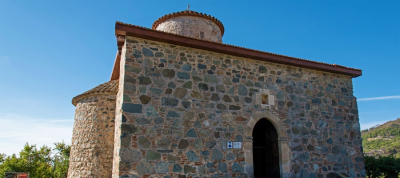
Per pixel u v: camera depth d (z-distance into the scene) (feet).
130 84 22.59
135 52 23.52
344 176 29.17
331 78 32.32
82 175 31.12
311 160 28.35
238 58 27.78
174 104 23.72
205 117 24.64
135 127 21.88
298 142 28.25
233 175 24.58
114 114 32.40
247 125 26.35
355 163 30.71
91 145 31.60
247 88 27.35
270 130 29.19
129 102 22.18
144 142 21.88
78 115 34.19
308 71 31.17
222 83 26.27
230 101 26.16
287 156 27.22
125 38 23.75
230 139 25.23
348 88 33.14
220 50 26.30
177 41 24.53
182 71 24.82
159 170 21.83
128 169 20.85
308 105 29.96
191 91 24.70
